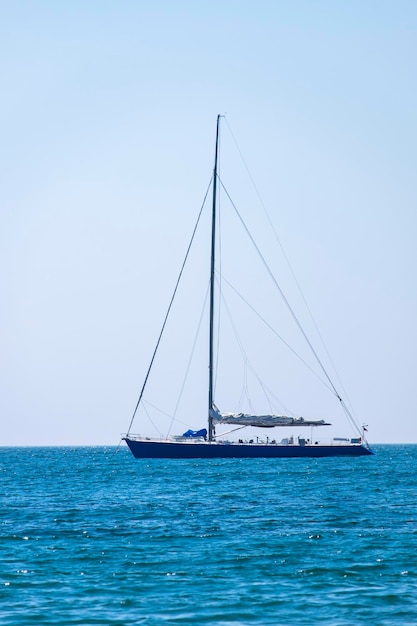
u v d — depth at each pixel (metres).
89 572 100.12
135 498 189.62
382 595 89.38
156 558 108.12
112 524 140.62
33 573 99.56
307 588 92.44
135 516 152.25
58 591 91.31
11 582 95.12
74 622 80.38
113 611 83.88
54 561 106.56
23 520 147.75
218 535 126.81
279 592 90.75
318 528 133.62
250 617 82.00
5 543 120.69
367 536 124.50
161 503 176.38
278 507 165.00
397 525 136.62
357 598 88.25
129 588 92.56
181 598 88.38
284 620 81.06
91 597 89.00
